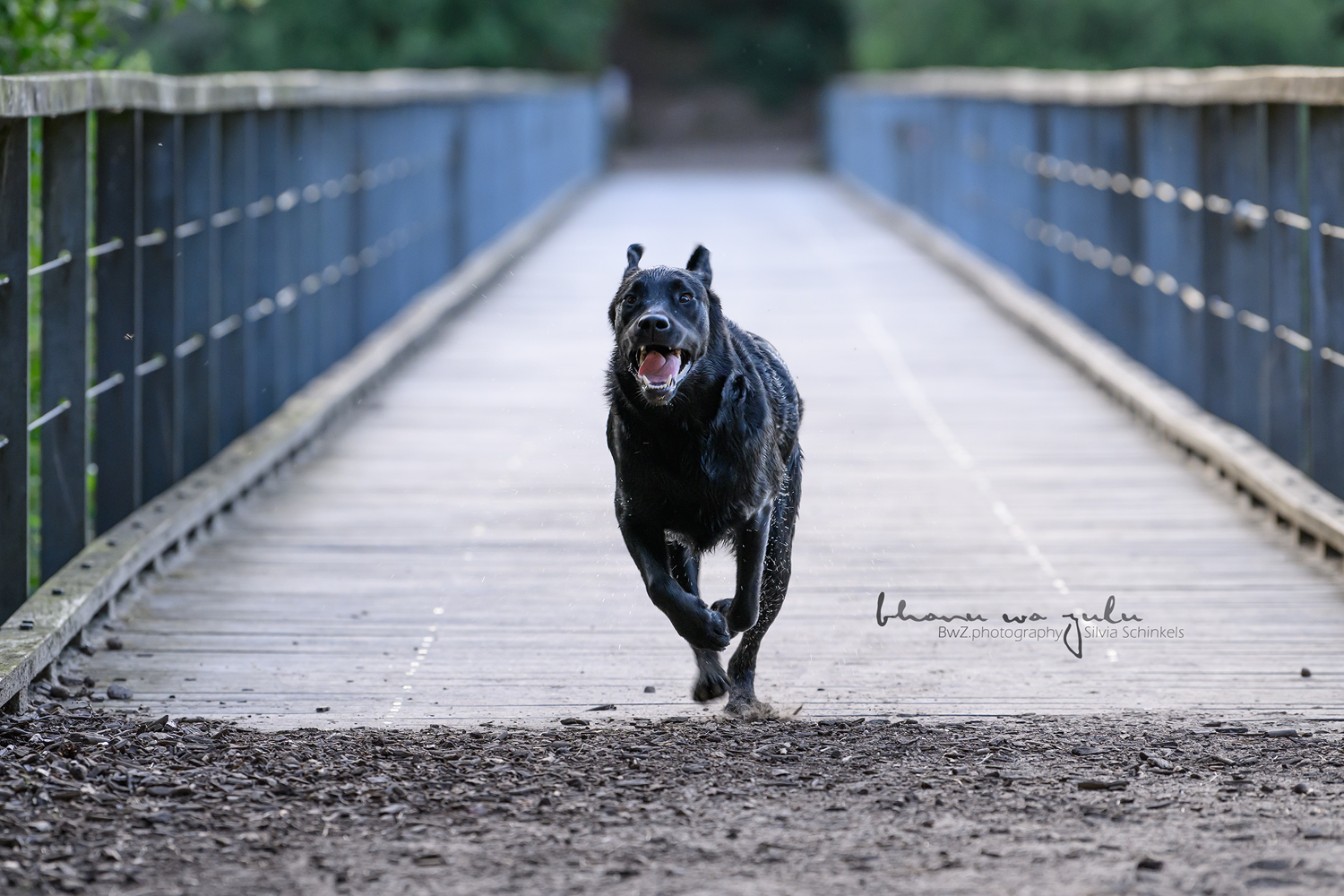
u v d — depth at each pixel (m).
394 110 20.64
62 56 11.62
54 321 9.61
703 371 6.60
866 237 32.72
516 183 32.28
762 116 76.00
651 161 63.44
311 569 10.46
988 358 19.06
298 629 9.15
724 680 7.42
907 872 5.38
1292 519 11.01
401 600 9.76
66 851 5.52
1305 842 5.61
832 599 9.77
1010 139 24.83
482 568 10.50
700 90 77.38
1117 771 6.52
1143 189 16.80
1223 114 14.05
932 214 32.84
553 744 6.98
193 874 5.38
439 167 23.94
